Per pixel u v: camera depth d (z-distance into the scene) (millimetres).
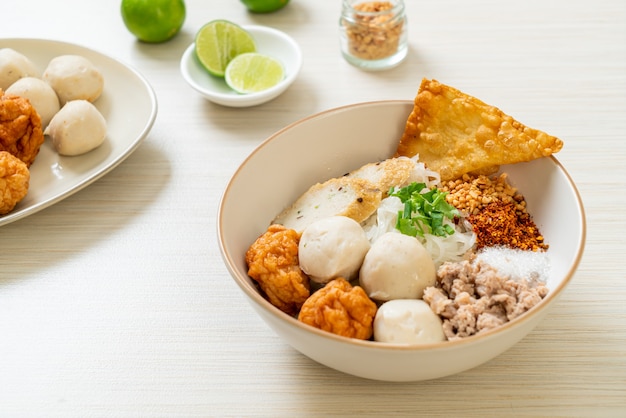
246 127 573
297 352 438
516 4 664
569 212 436
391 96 583
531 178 468
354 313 408
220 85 605
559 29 632
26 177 502
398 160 492
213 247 494
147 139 567
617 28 629
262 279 436
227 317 457
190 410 417
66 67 573
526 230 460
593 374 420
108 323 457
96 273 484
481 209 471
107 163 536
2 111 519
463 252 459
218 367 434
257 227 476
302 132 488
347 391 421
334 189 482
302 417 412
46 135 561
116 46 655
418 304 413
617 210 492
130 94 584
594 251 472
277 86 574
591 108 559
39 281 481
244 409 416
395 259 420
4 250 499
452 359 382
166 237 502
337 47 636
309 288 444
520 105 564
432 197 466
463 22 649
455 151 487
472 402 413
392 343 403
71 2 711
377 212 472
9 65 573
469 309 407
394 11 592
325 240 432
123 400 422
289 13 676
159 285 475
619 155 524
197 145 561
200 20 675
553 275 432
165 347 444
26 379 434
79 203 524
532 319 384
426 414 410
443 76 596
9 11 702
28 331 455
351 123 498
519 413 408
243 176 463
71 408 420
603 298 451
